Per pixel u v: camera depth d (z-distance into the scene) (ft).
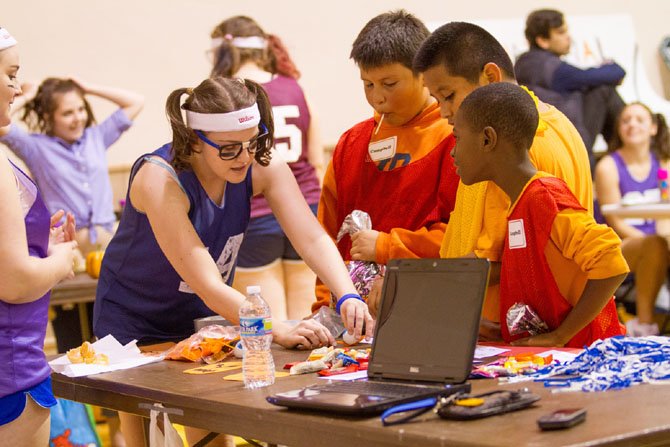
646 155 22.09
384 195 10.70
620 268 8.18
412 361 7.26
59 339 17.83
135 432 10.80
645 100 28.27
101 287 10.49
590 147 23.02
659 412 5.68
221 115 9.02
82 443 13.00
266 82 17.58
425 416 6.00
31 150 21.21
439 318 7.31
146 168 9.52
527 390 6.23
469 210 9.40
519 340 8.70
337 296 9.52
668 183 22.07
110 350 9.38
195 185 9.63
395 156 10.61
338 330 9.90
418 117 10.61
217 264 10.17
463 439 5.36
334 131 27.40
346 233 10.73
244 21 17.81
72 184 21.59
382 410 6.14
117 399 8.42
